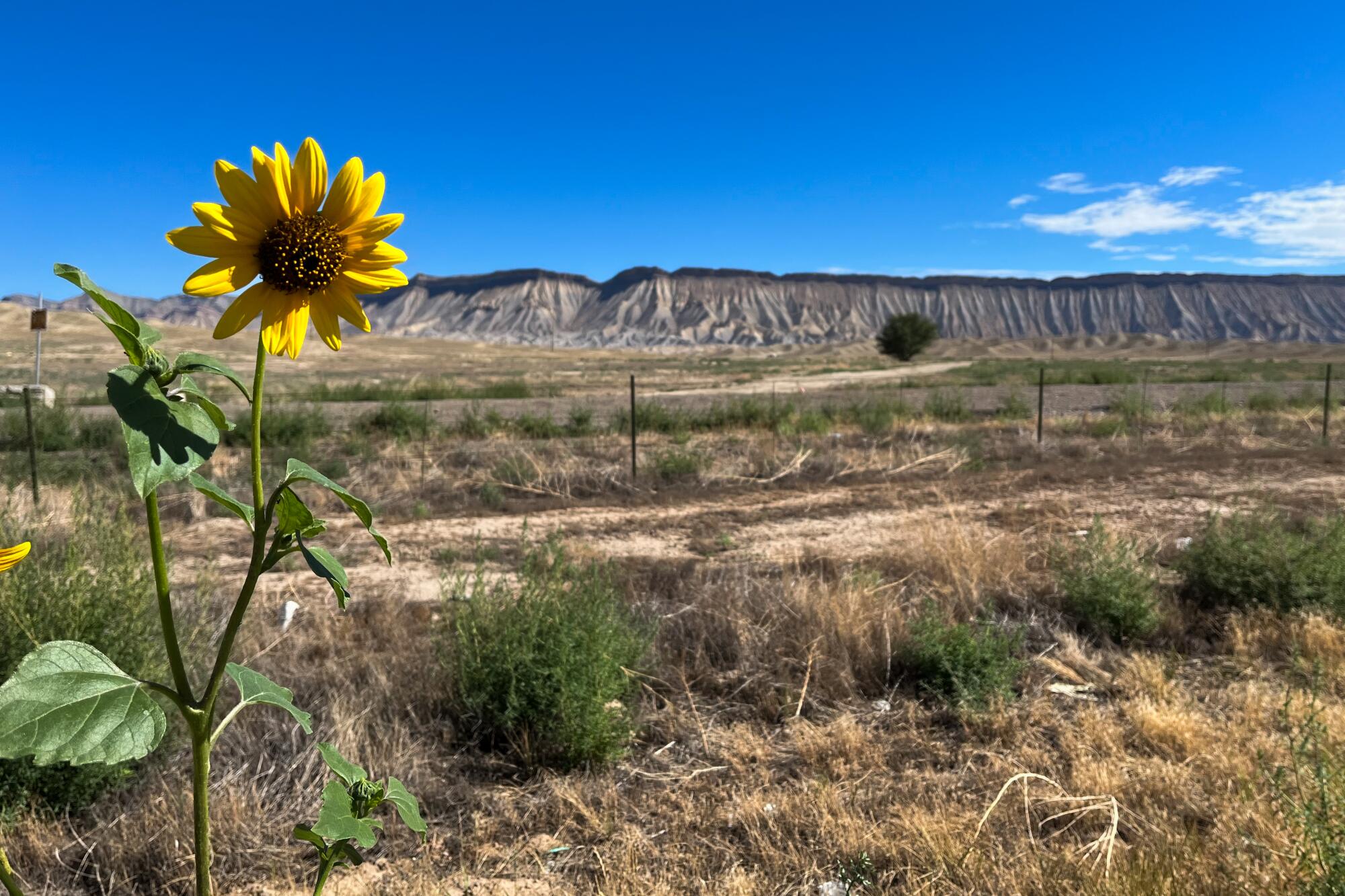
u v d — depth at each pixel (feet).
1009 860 11.06
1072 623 20.80
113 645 13.11
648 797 13.71
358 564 26.78
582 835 12.58
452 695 16.03
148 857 11.73
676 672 17.97
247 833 12.09
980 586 21.93
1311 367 225.76
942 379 156.76
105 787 12.96
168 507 33.01
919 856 11.26
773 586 21.76
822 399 85.46
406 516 34.22
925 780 13.74
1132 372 166.71
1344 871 9.40
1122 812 12.40
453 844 12.44
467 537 30.55
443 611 19.08
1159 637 20.13
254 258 4.85
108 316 4.41
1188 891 9.95
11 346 256.73
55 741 4.14
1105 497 36.73
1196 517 32.24
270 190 4.79
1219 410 65.46
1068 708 16.56
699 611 20.47
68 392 102.58
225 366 4.70
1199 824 12.12
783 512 35.12
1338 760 11.64
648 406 63.41
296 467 4.70
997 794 12.87
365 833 5.40
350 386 109.91
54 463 38.01
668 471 42.65
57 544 17.33
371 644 18.83
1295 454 47.75
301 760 13.80
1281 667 17.88
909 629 18.35
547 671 14.75
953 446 49.47
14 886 4.72
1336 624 18.98
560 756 14.70
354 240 5.03
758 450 47.19
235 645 17.07
